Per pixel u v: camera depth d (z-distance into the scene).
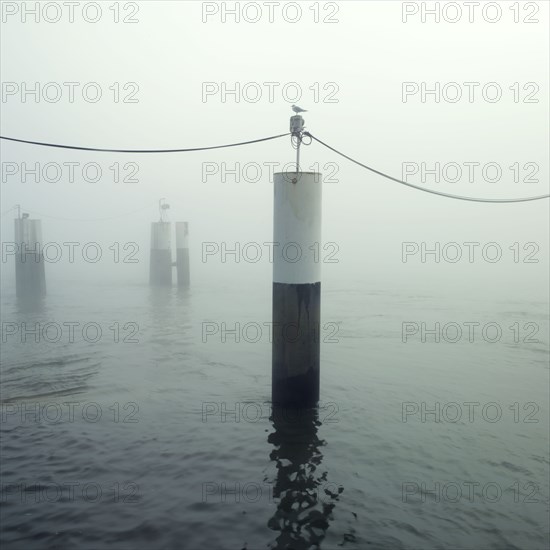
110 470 8.03
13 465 8.18
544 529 6.46
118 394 11.78
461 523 6.60
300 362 10.43
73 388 12.25
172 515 6.75
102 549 6.02
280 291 10.30
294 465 8.23
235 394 11.75
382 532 6.40
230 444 9.01
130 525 6.52
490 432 9.52
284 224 10.08
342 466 8.20
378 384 12.45
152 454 8.61
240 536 6.30
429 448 8.85
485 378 12.96
